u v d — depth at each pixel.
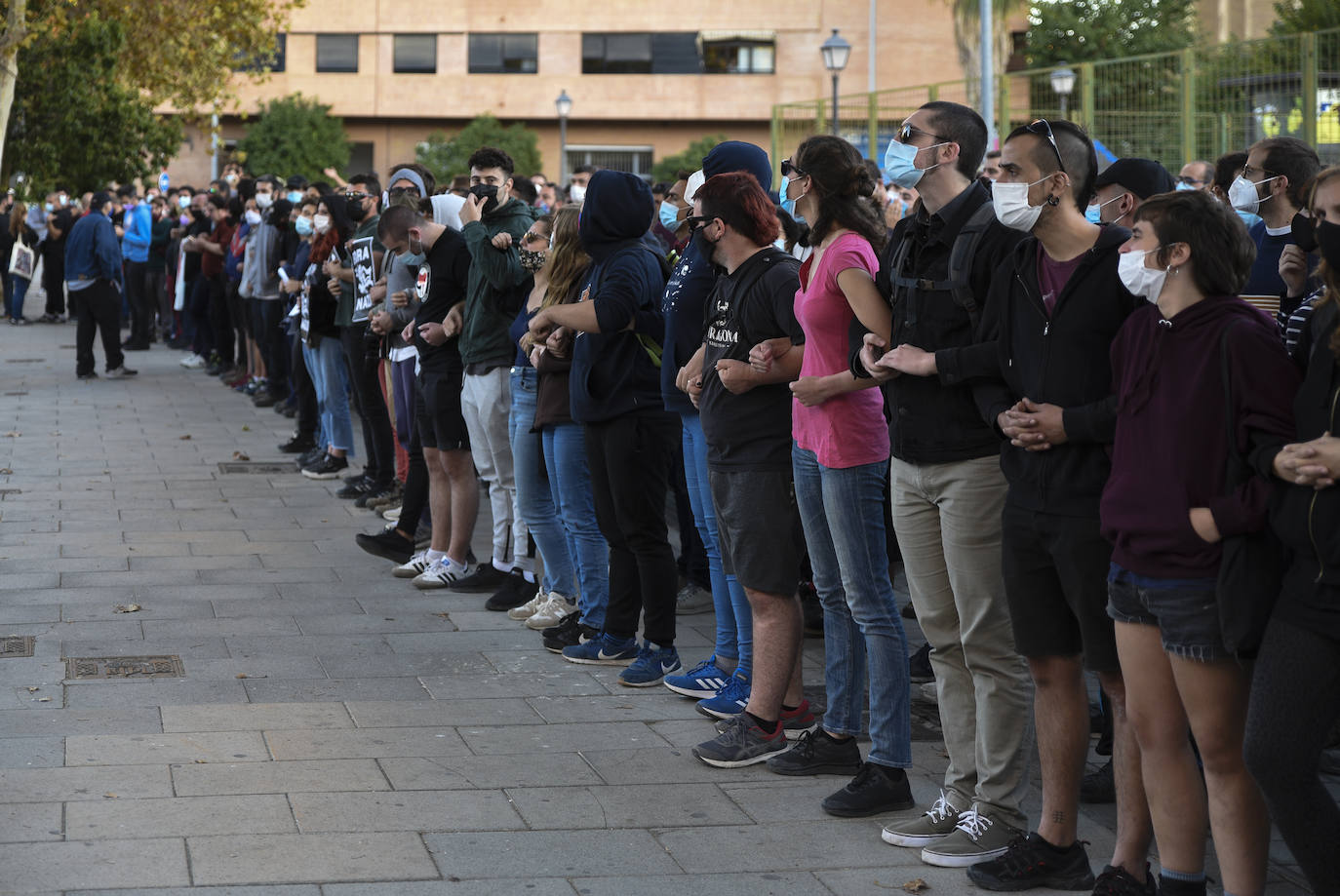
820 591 4.75
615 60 55.12
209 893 3.71
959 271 3.88
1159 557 3.27
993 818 4.10
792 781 4.73
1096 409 3.48
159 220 21.02
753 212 4.85
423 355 7.27
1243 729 3.29
